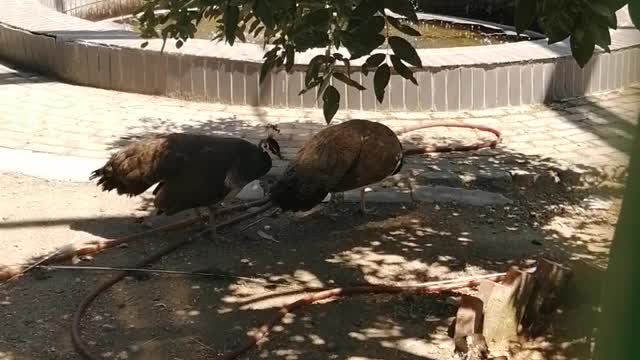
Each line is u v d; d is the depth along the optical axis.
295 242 5.73
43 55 9.64
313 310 4.78
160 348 4.34
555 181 6.80
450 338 4.46
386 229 5.94
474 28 12.76
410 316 4.71
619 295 1.61
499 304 4.34
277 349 4.36
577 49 2.75
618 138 7.66
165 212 5.48
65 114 8.22
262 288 5.06
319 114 8.41
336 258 5.50
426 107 8.54
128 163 5.49
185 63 8.75
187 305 4.81
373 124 5.74
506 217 6.21
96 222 5.93
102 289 4.94
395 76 8.40
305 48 3.19
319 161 5.53
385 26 3.07
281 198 5.58
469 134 7.89
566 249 5.66
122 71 9.05
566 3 2.72
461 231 5.94
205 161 5.40
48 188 6.46
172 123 8.04
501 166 7.04
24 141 7.38
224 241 5.71
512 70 8.66
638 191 1.64
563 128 8.07
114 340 4.40
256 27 4.37
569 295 4.59
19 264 5.24
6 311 4.68
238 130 7.86
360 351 4.34
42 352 4.27
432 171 6.93
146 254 5.46
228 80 8.65
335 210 6.23
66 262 5.32
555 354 4.29
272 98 8.58
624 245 1.63
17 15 10.53
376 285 5.00
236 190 5.47
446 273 5.29
